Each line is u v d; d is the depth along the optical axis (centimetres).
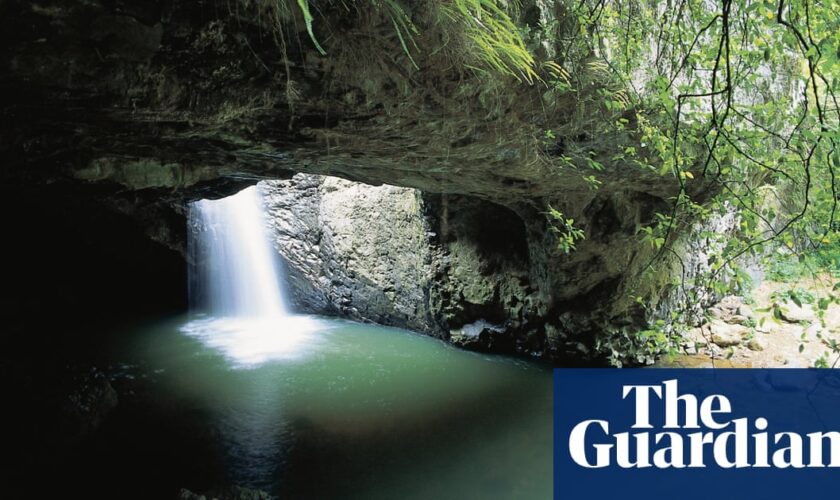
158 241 1107
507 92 395
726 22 210
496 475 554
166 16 259
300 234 1162
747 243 311
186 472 545
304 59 314
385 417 685
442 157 500
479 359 894
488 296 915
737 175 340
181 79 296
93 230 1052
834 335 809
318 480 540
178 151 457
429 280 952
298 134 419
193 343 988
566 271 794
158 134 385
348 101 359
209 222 1181
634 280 781
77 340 971
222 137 416
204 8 266
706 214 354
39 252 1075
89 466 544
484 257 912
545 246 785
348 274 1108
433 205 918
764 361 794
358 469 562
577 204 709
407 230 984
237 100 327
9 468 508
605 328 819
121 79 276
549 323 859
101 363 862
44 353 788
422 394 755
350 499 509
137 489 509
